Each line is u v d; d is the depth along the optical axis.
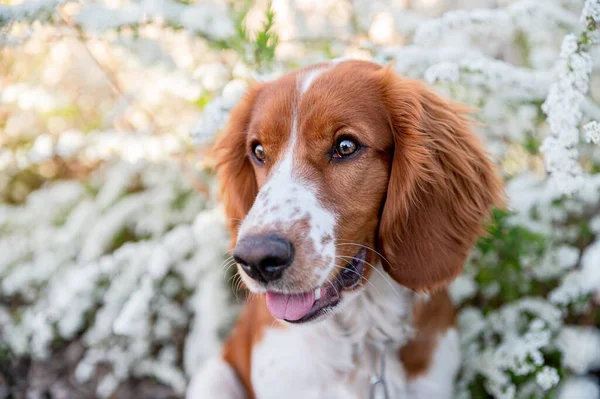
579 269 0.65
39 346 0.72
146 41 0.71
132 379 0.76
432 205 0.54
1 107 0.88
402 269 0.54
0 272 0.79
